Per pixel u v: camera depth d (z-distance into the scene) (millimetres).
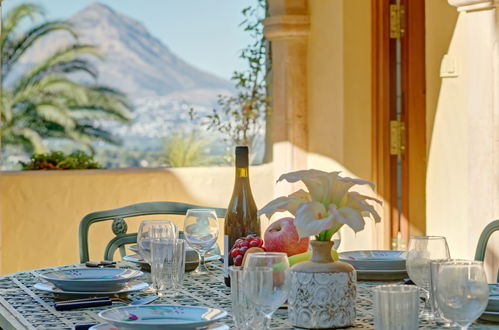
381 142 5059
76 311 2117
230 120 5918
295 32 5207
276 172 5367
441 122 4355
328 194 1984
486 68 3965
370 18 5031
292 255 2289
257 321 1797
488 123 3973
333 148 5059
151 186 5246
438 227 4398
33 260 4980
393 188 5105
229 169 5430
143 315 1920
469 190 4078
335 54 5016
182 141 9672
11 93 15867
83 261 3143
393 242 5113
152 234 2609
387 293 1691
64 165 5484
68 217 5059
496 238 3939
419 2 5086
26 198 4965
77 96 16594
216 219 2668
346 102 4969
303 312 1934
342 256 2762
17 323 1983
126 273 2473
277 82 5320
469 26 4031
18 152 15945
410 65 5082
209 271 2750
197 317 1917
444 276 1716
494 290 2238
